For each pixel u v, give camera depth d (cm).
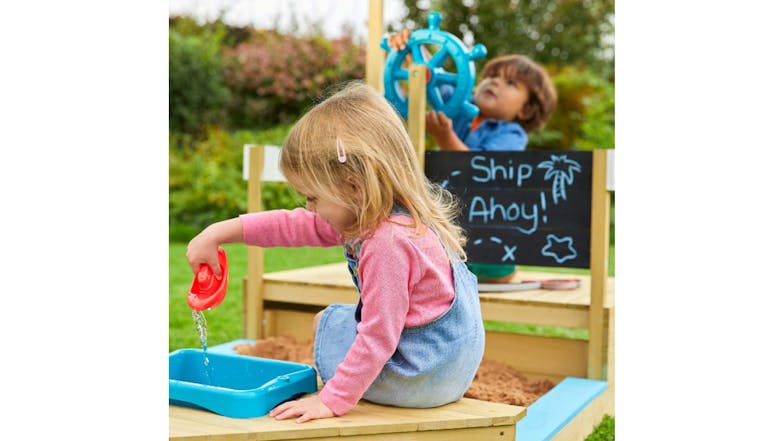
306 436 154
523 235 271
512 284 292
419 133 277
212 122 754
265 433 151
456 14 835
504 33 830
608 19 828
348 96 175
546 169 267
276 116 780
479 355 175
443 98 337
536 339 274
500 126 374
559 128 806
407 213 169
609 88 802
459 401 176
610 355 262
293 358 274
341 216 169
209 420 157
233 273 527
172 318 385
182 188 718
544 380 266
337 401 161
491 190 276
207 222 707
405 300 160
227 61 768
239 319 393
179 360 192
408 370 165
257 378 189
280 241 189
